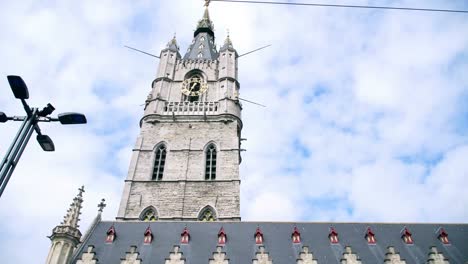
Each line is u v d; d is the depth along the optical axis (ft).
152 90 184.85
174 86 188.96
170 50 205.98
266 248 91.50
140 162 150.51
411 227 102.83
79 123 52.80
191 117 168.45
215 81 191.72
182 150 155.33
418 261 86.63
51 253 82.23
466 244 93.91
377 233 99.55
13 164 45.14
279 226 103.30
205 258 86.58
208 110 173.88
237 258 86.84
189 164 149.79
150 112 169.78
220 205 134.72
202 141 159.33
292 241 95.04
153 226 102.99
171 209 133.80
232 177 143.84
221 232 96.43
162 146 158.92
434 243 94.63
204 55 218.38
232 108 172.55
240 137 175.32
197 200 136.36
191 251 89.56
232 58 201.16
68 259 83.05
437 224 104.12
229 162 150.20
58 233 84.94
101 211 107.86
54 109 52.06
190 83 192.34
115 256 87.20
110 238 94.84
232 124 166.50
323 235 98.37
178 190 139.54
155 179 145.59
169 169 147.54
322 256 88.22
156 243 93.56
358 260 83.25
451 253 89.97
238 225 103.86
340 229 101.71
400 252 90.38
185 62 201.87
